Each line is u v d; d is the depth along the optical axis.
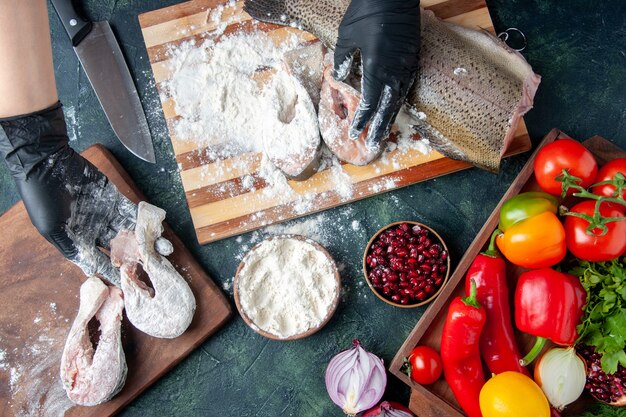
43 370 0.80
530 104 0.74
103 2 0.85
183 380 0.81
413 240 0.77
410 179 0.80
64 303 0.81
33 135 0.67
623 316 0.66
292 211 0.80
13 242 0.81
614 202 0.67
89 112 0.85
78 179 0.72
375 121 0.74
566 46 0.82
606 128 0.81
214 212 0.81
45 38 0.63
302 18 0.79
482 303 0.71
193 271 0.80
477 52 0.73
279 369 0.81
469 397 0.71
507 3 0.83
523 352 0.75
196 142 0.81
